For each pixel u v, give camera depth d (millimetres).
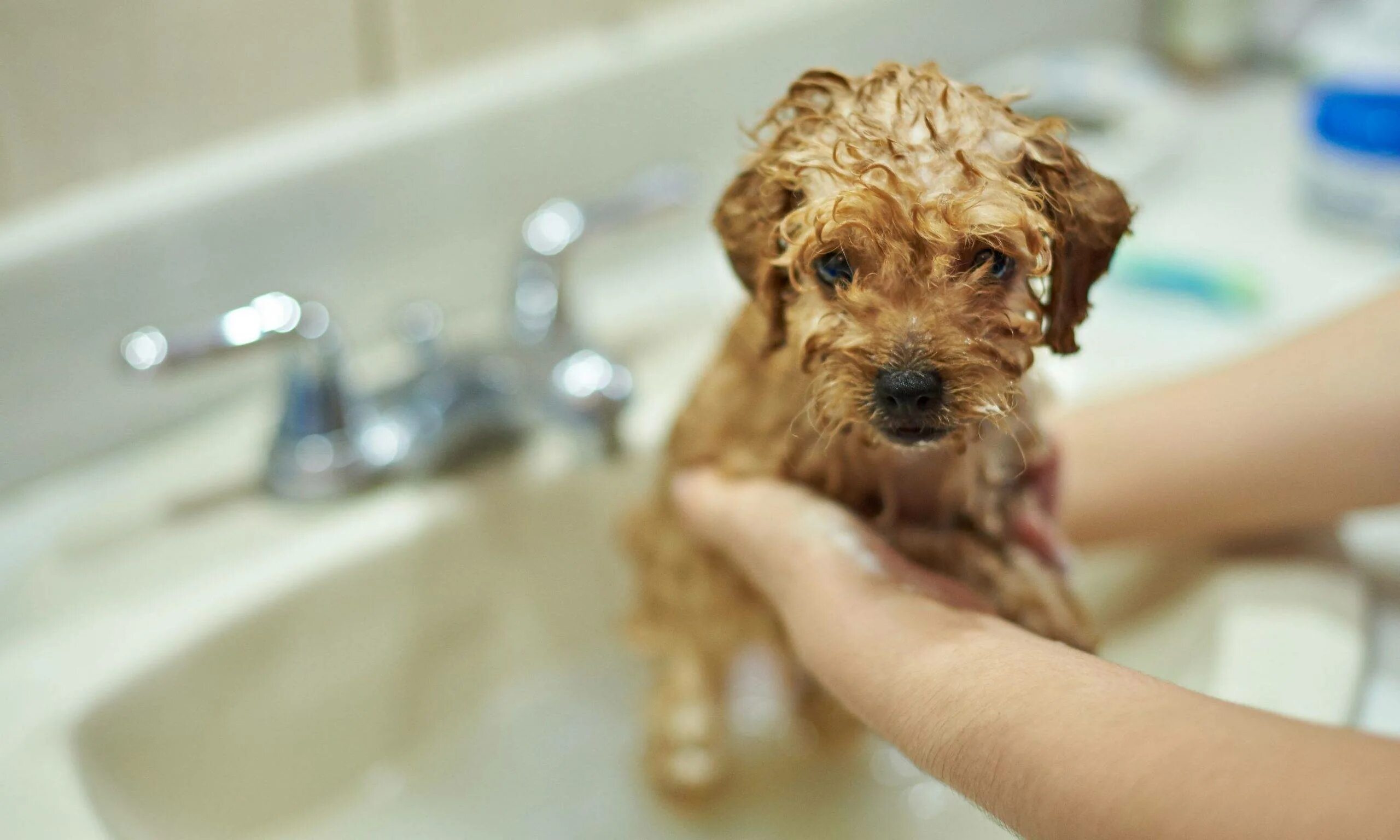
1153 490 840
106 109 917
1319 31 1637
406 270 1098
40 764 734
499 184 1121
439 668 997
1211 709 491
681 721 969
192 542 917
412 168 1060
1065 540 855
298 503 955
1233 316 1185
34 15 860
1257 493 823
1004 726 519
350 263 1060
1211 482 830
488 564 998
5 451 939
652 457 1040
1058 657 567
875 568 684
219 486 972
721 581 899
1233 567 858
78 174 923
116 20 895
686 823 958
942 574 754
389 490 974
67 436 966
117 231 925
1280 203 1371
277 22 969
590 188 1187
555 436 1032
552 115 1127
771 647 940
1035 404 783
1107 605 971
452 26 1069
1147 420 853
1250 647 780
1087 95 1420
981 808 531
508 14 1100
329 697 931
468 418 1003
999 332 622
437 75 1081
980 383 610
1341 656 768
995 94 962
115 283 939
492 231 1136
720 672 1001
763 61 1262
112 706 793
